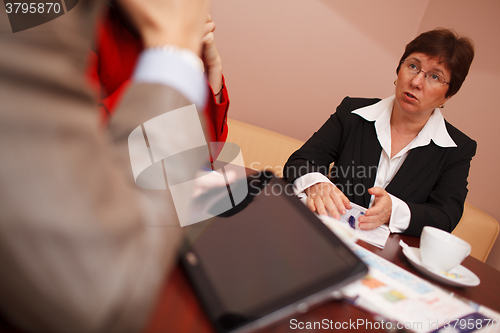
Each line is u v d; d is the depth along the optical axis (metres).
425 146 1.25
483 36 1.81
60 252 0.18
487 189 1.74
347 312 0.40
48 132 0.18
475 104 1.82
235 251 0.40
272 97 2.27
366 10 2.12
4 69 0.17
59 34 0.19
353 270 0.35
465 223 1.66
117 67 0.64
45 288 0.18
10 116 0.17
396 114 1.29
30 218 0.17
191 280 0.36
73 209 0.18
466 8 1.92
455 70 1.08
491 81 1.75
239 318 0.31
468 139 1.28
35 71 0.17
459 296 0.52
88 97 0.21
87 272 0.19
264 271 0.36
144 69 0.26
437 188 1.21
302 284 0.34
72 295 0.18
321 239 0.41
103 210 0.19
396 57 2.22
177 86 0.26
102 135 0.22
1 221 0.17
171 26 0.27
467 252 0.58
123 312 0.20
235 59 2.20
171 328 0.32
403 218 0.88
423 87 1.12
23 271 0.18
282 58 2.20
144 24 0.27
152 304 0.23
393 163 1.31
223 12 2.10
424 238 0.61
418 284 0.49
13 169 0.17
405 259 0.64
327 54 2.19
